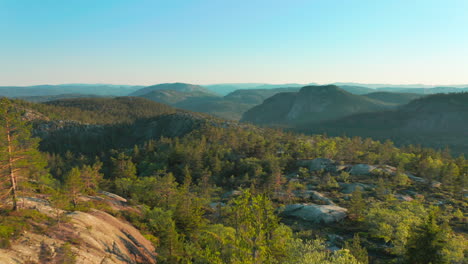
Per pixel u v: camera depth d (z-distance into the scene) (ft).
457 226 186.91
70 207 115.75
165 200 214.48
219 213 211.82
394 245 149.18
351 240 166.61
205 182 319.27
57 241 80.79
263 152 434.30
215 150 456.04
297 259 95.40
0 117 87.25
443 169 305.53
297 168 381.40
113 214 138.92
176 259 99.50
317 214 206.49
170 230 104.99
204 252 92.73
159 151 526.98
